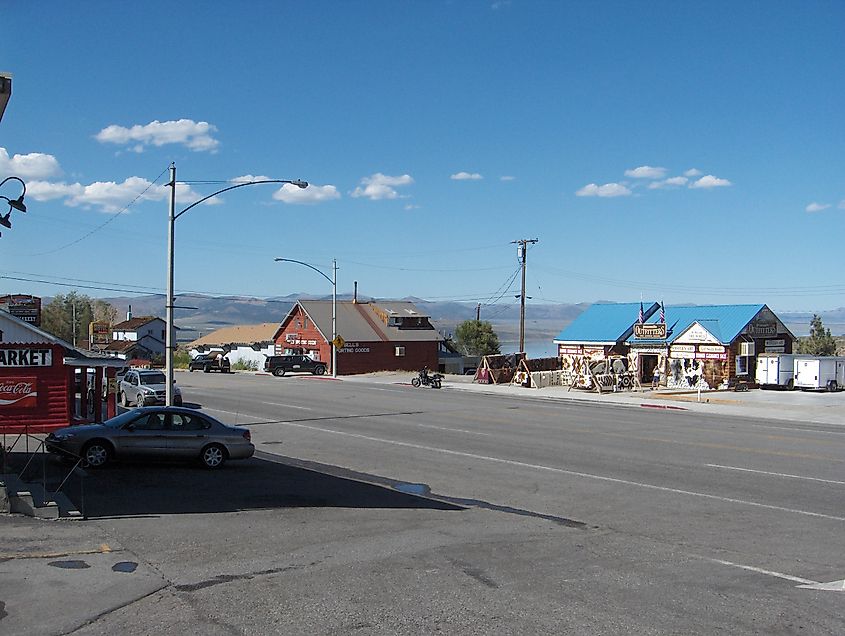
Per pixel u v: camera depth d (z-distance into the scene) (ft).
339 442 80.23
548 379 179.83
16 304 130.82
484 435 85.66
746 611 27.66
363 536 39.52
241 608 27.43
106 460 62.18
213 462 63.26
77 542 37.42
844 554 36.63
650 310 190.19
